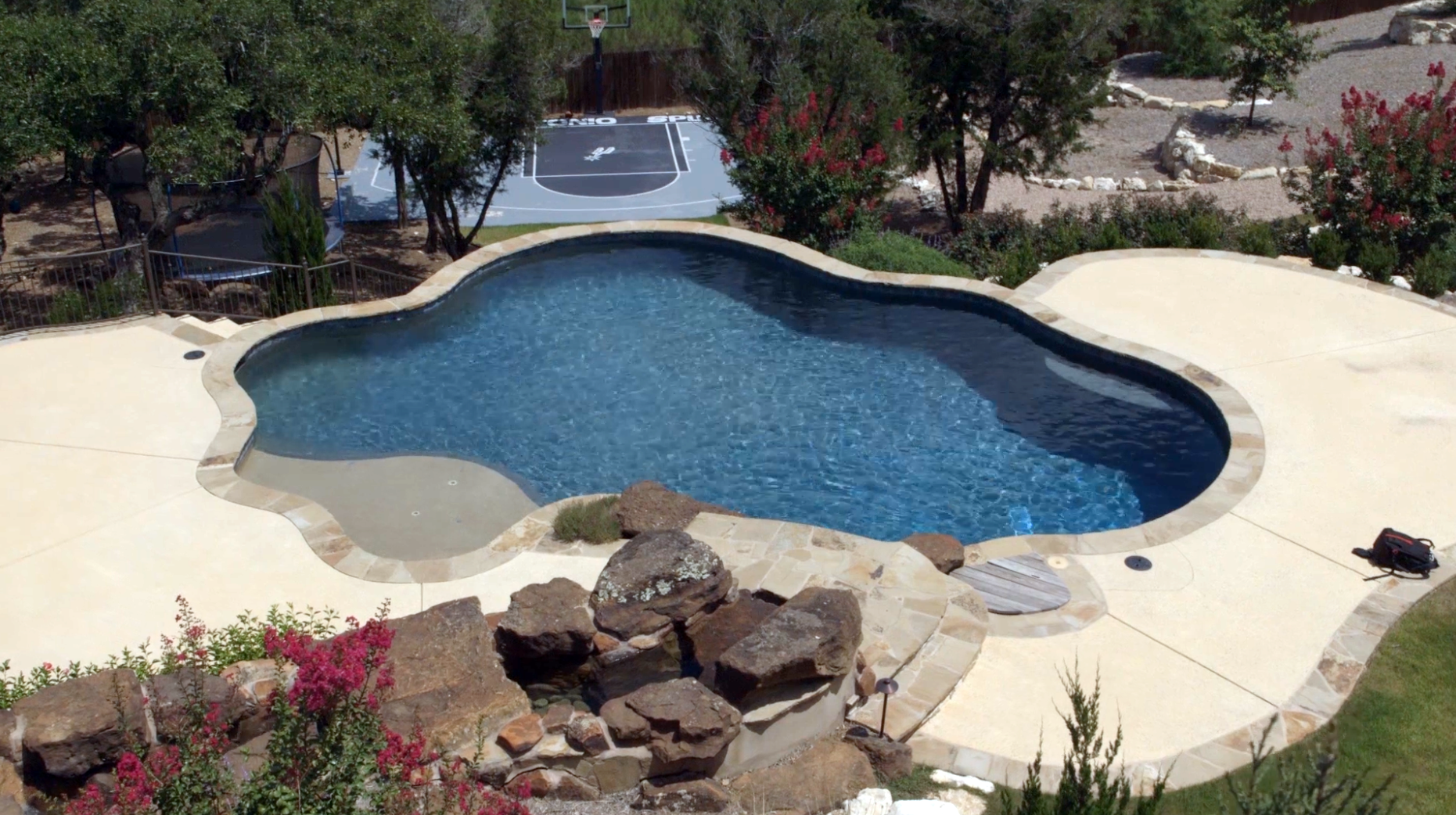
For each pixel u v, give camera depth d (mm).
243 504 12398
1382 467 13719
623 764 8039
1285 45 32000
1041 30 26812
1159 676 10203
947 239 26828
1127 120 35562
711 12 25719
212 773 6258
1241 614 11109
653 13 42656
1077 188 31125
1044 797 7344
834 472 14680
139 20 18328
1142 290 18625
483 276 20000
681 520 11781
